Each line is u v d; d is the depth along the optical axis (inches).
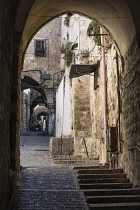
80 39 530.9
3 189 156.4
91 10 315.6
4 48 151.3
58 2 293.7
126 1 242.4
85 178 270.8
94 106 469.1
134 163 254.5
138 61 243.4
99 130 419.5
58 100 773.9
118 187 250.5
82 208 194.5
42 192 221.3
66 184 248.4
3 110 152.9
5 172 165.5
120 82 308.7
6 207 172.4
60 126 692.1
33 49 971.3
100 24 334.0
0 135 142.4
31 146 656.4
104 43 370.3
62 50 636.7
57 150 501.7
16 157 243.9
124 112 291.7
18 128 272.2
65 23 751.7
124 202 218.4
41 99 1266.0
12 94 239.9
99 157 411.5
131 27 256.8
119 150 309.4
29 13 251.9
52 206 195.8
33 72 964.0
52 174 281.3
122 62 298.4
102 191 230.5
